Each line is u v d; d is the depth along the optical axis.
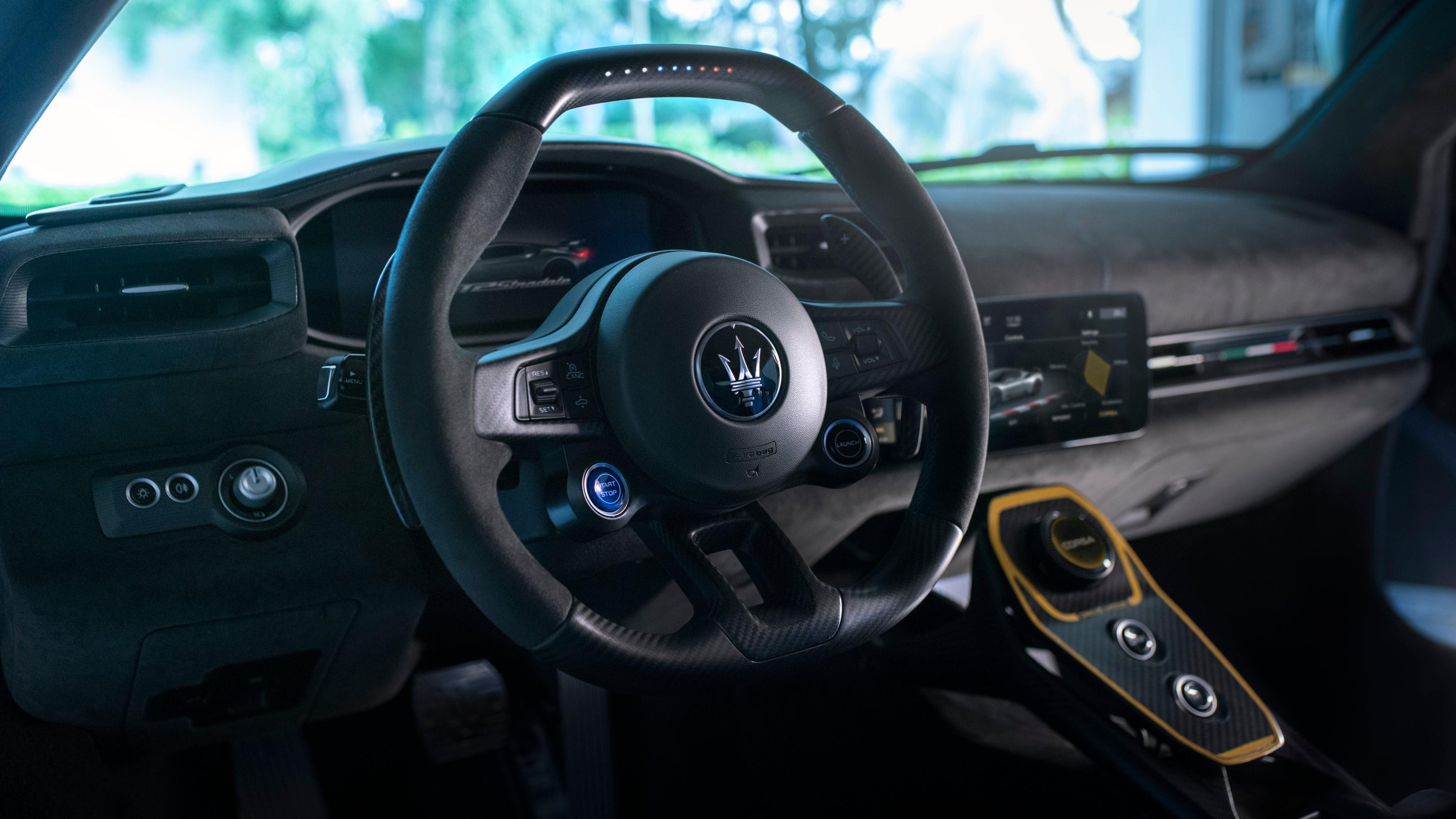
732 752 1.49
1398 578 1.99
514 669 1.59
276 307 0.96
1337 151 1.74
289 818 1.38
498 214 0.71
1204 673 1.18
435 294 0.68
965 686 1.30
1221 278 1.42
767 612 0.78
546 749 1.57
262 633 1.02
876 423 1.14
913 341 0.88
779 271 1.18
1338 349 1.57
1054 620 1.19
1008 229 1.40
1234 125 3.55
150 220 0.92
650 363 0.73
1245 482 1.67
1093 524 1.27
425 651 1.28
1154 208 1.59
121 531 0.94
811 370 0.79
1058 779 1.37
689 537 0.79
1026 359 1.24
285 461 0.98
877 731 1.53
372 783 1.48
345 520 1.00
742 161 1.24
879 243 1.21
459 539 0.69
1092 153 1.71
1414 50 1.63
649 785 1.45
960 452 0.89
